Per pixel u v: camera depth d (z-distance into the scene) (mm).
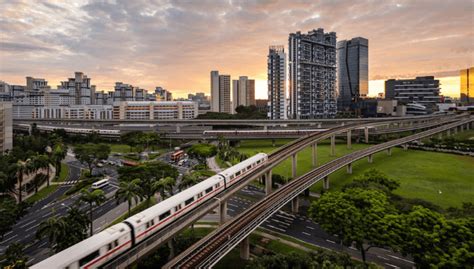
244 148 166750
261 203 67250
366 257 58469
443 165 124188
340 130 149125
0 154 125625
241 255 59344
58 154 112812
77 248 38875
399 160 134125
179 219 53750
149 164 99688
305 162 130750
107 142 193500
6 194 93188
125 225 45312
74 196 95375
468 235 42594
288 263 44156
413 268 54219
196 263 44500
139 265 52656
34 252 62250
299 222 74938
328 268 39500
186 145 176125
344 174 112438
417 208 51125
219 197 64250
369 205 55938
